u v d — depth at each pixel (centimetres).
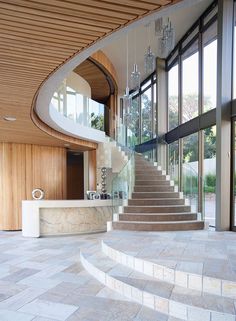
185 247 493
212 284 340
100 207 855
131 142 1281
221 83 675
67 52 308
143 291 349
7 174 980
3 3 222
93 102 1111
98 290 399
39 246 681
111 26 260
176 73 1066
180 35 963
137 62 1133
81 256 540
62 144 1055
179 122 1001
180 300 320
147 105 1350
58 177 1107
